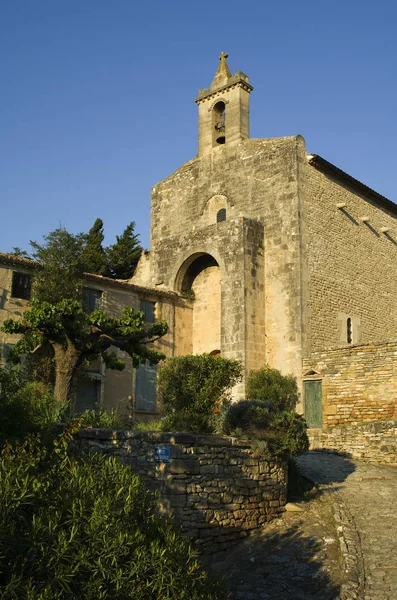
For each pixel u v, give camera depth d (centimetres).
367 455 1955
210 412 1636
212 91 3134
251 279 2598
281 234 2666
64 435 962
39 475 701
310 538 1184
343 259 2845
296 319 2520
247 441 1299
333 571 1021
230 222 2675
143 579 618
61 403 1409
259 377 2409
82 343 1767
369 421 2159
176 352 2786
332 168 2827
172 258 2930
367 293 2959
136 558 622
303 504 1408
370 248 3059
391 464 1877
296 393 2423
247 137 3023
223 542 1168
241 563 1099
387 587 935
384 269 3136
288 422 1415
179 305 2856
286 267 2611
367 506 1366
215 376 1659
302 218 2653
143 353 1872
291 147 2727
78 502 644
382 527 1212
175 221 3177
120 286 2562
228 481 1216
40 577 574
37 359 2042
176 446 1128
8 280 2184
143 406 2525
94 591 582
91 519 618
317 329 2588
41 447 856
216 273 2866
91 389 2359
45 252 2280
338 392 2283
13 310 2169
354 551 1089
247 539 1214
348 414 2230
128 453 1155
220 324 2659
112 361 1994
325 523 1270
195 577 682
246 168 2889
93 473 714
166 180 3291
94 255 4178
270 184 2766
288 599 933
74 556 583
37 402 1330
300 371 2447
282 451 1366
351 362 2270
